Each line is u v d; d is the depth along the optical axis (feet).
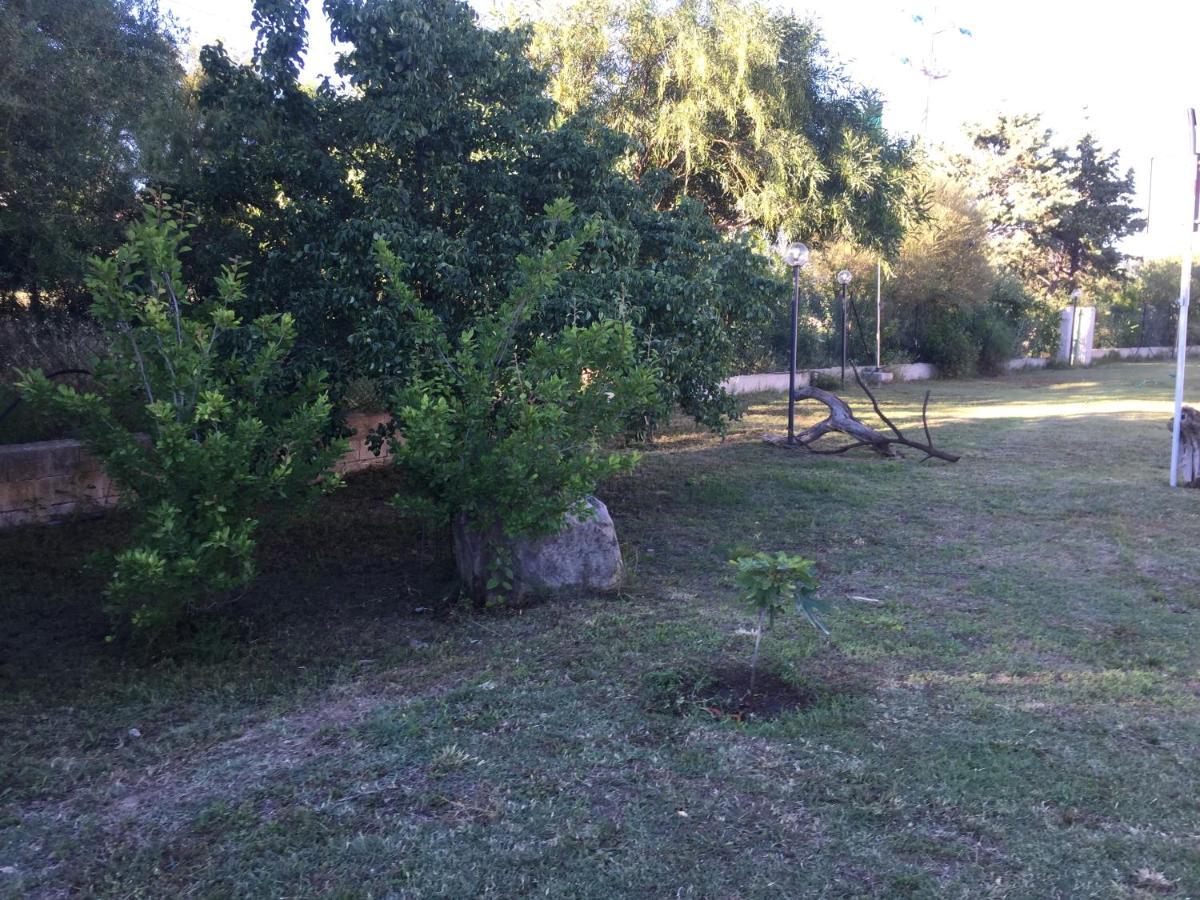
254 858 10.86
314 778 12.66
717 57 49.26
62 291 28.37
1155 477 35.76
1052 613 20.01
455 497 18.71
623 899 10.12
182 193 25.48
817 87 54.19
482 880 10.43
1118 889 10.27
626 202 27.04
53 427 27.58
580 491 18.44
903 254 85.05
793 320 42.45
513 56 26.03
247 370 21.42
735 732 13.92
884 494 32.30
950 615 19.76
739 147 52.34
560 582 20.49
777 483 34.04
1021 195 143.95
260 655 17.24
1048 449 42.91
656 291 24.18
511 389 19.43
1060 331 115.44
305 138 24.82
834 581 22.33
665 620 19.07
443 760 13.08
